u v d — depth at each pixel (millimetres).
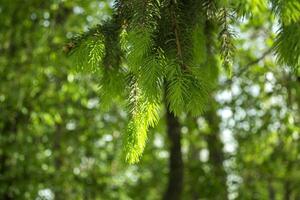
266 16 7691
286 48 2477
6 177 8320
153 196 16281
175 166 9852
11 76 8695
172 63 2531
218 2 2557
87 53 2717
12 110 8680
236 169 11727
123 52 2850
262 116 9734
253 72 9055
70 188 9336
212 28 3184
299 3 2225
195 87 2516
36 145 8984
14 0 9281
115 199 10586
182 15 2730
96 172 10242
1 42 9305
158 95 2549
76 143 10109
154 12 2615
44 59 8727
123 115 10578
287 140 9312
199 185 10961
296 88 8133
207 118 10195
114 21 2832
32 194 8367
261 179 12156
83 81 9078
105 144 10734
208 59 3338
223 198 10852
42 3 9297
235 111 9867
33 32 9195
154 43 2605
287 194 11930
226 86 8234
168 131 9805
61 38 8922
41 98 8977
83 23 9305
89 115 10195
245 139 10531
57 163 9914
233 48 2795
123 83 2871
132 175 16391
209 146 11125
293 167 10789
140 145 2703
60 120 9039
